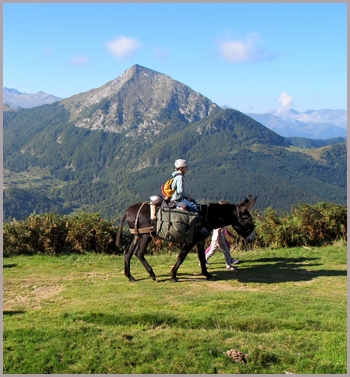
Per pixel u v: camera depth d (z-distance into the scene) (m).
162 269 11.75
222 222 10.79
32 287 10.06
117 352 6.27
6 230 13.57
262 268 11.66
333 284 10.11
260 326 7.30
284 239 14.27
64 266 12.10
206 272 10.70
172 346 6.43
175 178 10.36
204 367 6.02
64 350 6.30
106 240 13.98
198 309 8.09
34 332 6.73
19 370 5.92
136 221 10.48
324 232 14.43
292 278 10.66
